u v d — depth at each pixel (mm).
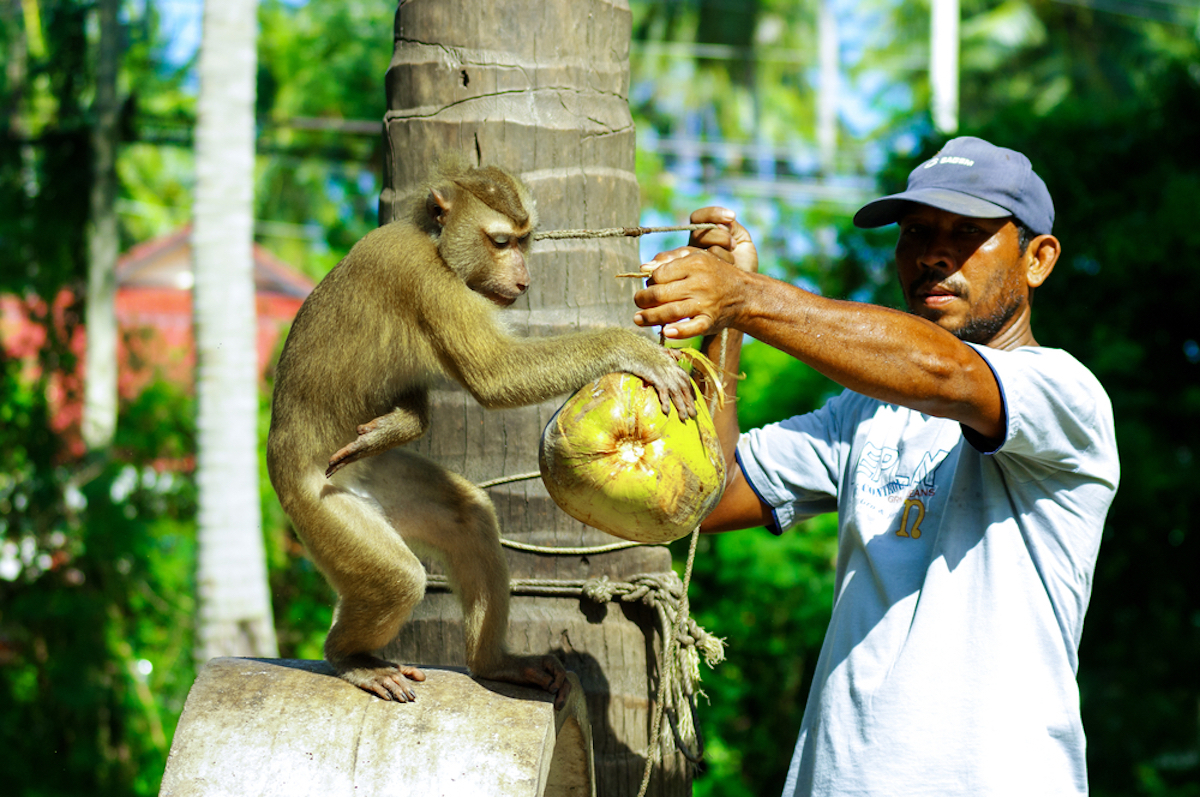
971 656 3277
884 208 4008
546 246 4105
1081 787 3227
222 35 9539
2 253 13102
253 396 9539
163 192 22438
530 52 4133
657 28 26609
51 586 11828
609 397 3129
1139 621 13273
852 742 3355
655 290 3012
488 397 3455
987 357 3182
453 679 3346
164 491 12758
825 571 12953
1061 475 3338
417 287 3570
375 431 3438
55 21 13586
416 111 4145
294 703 3191
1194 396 12484
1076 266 13039
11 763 11062
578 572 4070
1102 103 15336
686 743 4098
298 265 22906
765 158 19500
